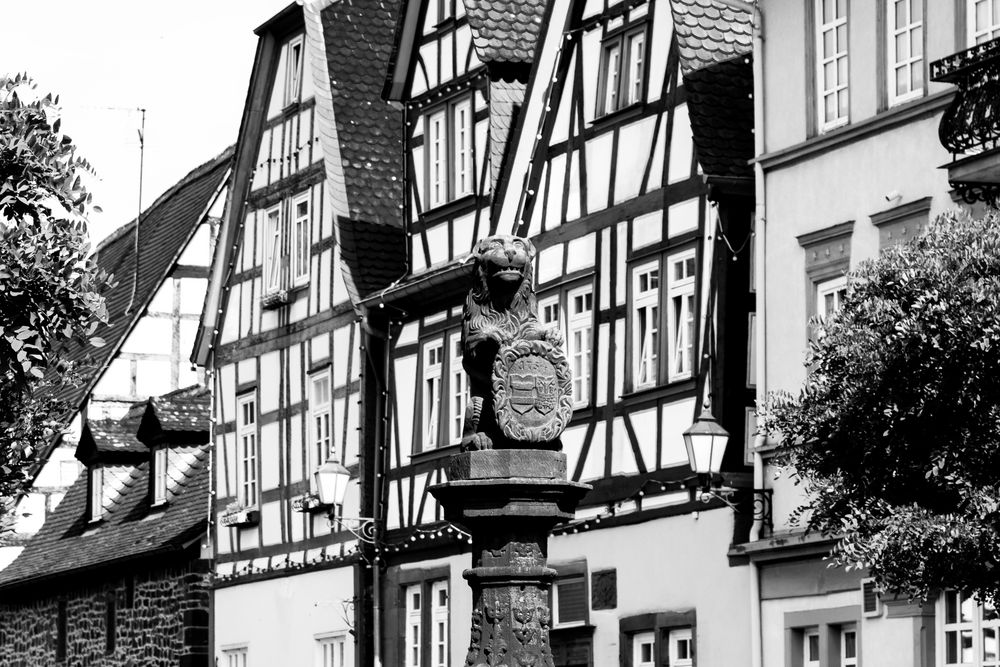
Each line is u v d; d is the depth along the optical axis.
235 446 37.25
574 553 27.20
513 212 29.08
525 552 13.02
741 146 25.02
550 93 28.33
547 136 28.44
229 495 37.25
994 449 15.41
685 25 25.56
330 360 34.12
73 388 48.25
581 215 27.47
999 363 15.27
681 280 25.55
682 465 25.11
